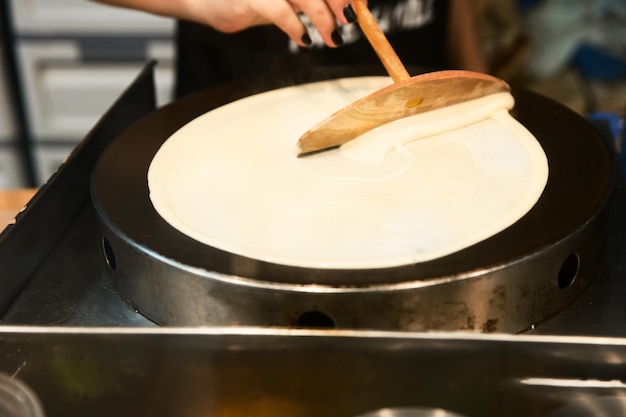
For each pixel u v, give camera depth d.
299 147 1.00
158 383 0.81
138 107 1.16
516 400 0.80
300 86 1.15
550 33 1.90
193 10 1.18
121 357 0.81
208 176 0.98
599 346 0.79
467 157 0.99
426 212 0.92
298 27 1.06
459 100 1.05
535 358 0.79
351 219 0.91
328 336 0.79
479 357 0.79
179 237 0.89
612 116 1.27
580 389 0.80
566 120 1.05
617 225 0.99
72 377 0.81
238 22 1.13
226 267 0.85
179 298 0.87
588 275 0.92
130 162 1.00
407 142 1.02
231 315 0.85
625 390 0.79
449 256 0.85
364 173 0.98
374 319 0.83
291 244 0.89
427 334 0.79
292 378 0.81
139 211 0.93
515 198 0.93
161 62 1.94
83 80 1.97
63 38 1.91
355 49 1.29
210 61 1.37
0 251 0.90
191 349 0.80
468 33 1.38
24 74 1.95
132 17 1.89
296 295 0.83
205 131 1.06
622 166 1.16
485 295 0.84
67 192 1.01
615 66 1.91
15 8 1.87
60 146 2.05
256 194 0.95
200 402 0.82
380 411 0.80
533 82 1.95
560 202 0.92
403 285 0.82
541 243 0.86
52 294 0.94
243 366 0.81
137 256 0.88
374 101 0.98
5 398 0.80
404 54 1.33
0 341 0.81
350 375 0.80
